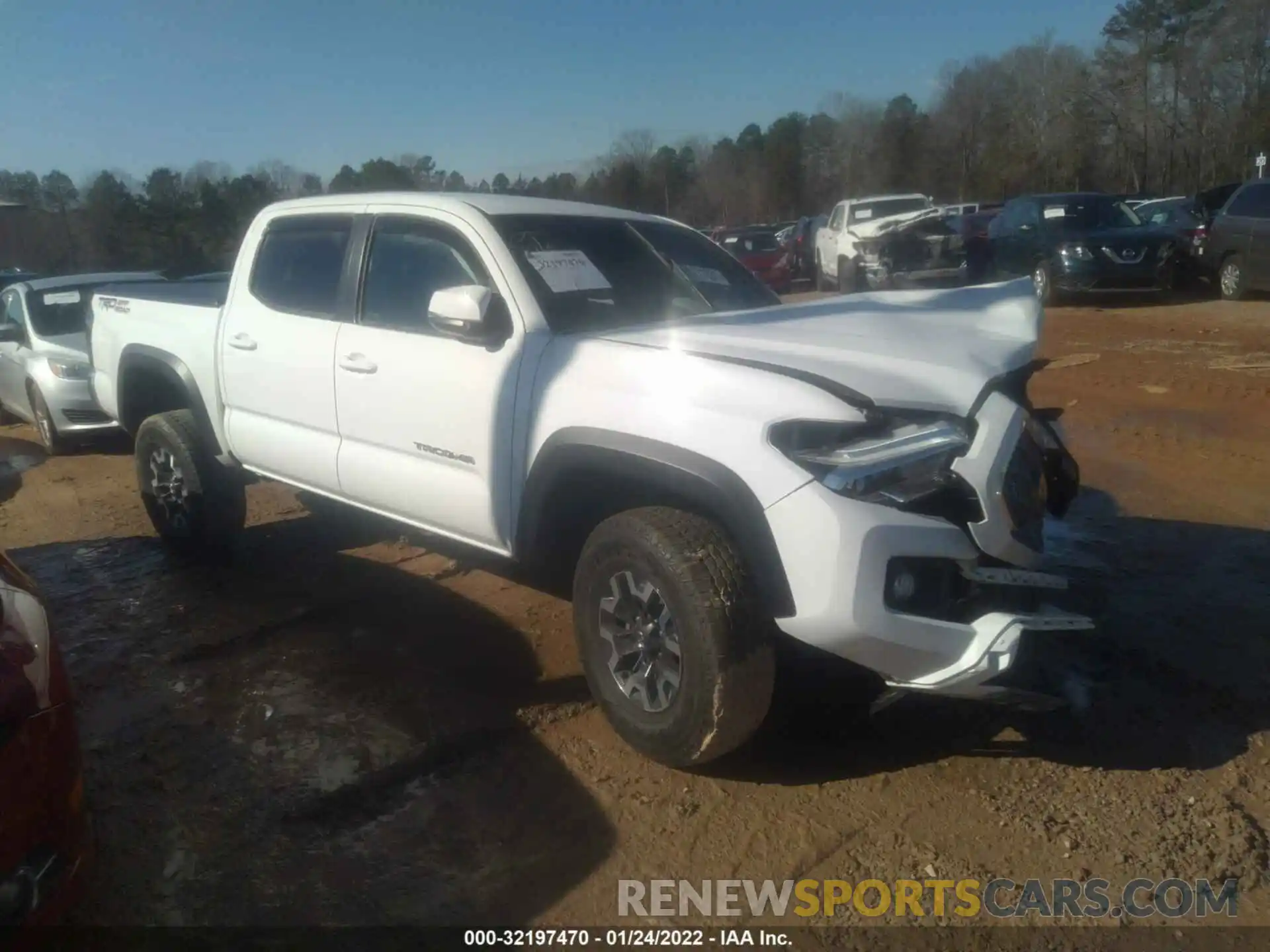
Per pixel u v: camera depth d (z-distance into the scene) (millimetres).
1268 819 3264
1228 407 8602
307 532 6320
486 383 3930
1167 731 3779
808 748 3727
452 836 3254
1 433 10430
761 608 3207
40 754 2523
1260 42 50531
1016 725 3848
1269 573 5191
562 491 3736
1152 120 56531
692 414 3293
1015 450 3377
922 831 3248
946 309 4262
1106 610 4773
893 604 3082
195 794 3490
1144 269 15102
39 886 2479
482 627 4812
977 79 62125
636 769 3605
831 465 3076
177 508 5758
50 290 9562
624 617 3562
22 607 2787
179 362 5504
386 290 4465
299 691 4219
